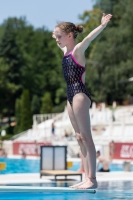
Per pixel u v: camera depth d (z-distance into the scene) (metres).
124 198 28.44
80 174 43.91
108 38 162.38
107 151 83.06
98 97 168.50
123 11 171.12
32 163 83.88
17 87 199.12
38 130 113.31
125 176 47.59
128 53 160.62
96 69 165.12
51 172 44.53
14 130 172.00
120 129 93.62
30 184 39.97
